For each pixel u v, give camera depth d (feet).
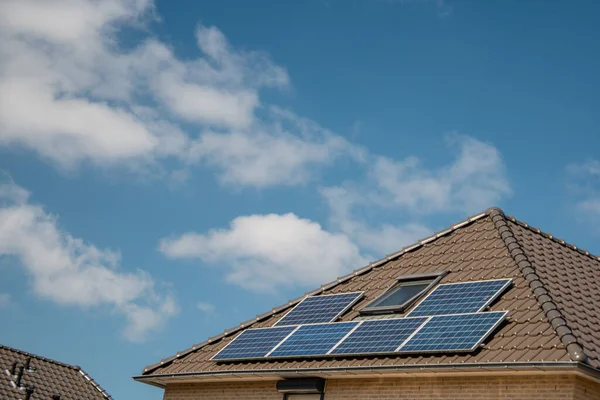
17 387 109.60
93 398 116.88
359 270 79.05
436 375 58.03
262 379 69.26
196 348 79.66
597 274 72.13
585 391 52.24
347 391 63.52
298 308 76.74
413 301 66.95
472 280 66.54
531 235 73.87
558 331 53.57
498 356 54.24
